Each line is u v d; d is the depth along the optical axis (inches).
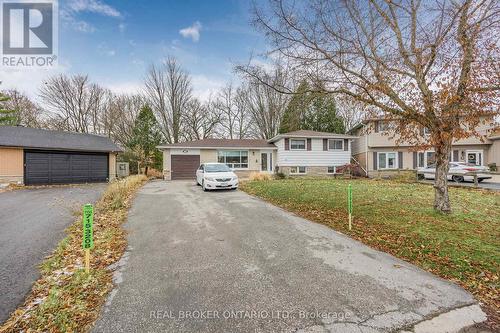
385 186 516.7
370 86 238.8
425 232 212.8
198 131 1343.5
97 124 1286.9
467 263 156.5
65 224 248.2
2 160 594.6
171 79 1221.1
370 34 249.3
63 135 767.7
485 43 214.2
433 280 137.5
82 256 169.9
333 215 284.8
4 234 215.5
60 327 98.0
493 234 206.1
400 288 128.0
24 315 106.0
